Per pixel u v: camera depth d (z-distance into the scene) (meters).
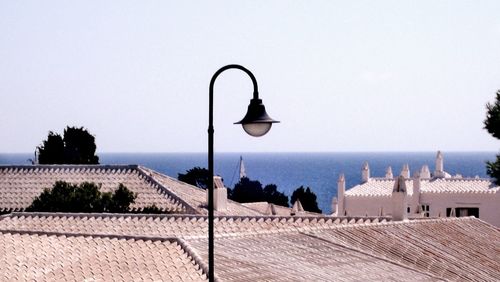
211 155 18.42
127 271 25.44
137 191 49.59
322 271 26.64
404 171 77.31
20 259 27.31
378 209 70.88
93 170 52.31
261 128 18.05
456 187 71.19
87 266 26.23
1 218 38.03
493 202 69.12
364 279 26.78
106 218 37.09
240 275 24.28
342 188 71.94
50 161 79.19
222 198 47.62
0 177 52.06
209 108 18.33
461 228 37.44
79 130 80.38
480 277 31.09
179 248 26.78
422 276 28.98
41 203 48.38
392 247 31.97
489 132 51.19
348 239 31.69
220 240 28.27
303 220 35.03
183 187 52.62
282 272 25.45
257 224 34.66
